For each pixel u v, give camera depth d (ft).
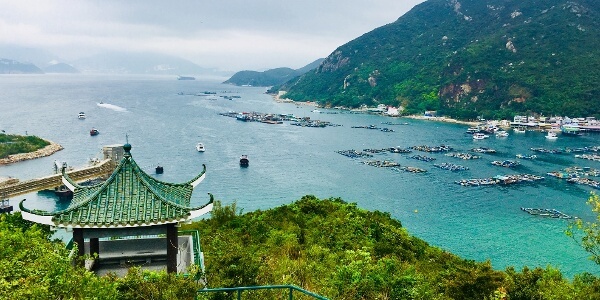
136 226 69.56
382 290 90.79
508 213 336.49
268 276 87.61
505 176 433.07
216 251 98.02
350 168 470.39
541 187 406.41
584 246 109.81
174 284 60.44
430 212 336.90
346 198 366.84
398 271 100.78
